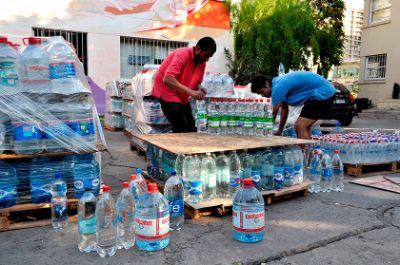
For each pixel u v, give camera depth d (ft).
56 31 36.76
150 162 12.85
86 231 8.16
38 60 9.55
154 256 7.66
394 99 53.36
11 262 7.39
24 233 8.89
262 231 8.50
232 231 9.05
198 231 9.04
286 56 43.68
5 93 9.17
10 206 9.25
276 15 45.03
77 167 9.99
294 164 12.10
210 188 10.48
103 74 39.24
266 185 11.47
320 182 13.12
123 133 29.63
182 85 13.65
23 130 9.29
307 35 45.42
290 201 11.65
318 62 48.03
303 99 14.94
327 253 7.89
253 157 11.17
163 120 19.13
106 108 33.58
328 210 10.72
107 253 7.69
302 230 9.14
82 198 8.44
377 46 58.59
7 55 9.20
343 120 36.45
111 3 38.83
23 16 34.45
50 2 35.60
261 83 14.40
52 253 7.82
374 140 15.66
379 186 13.37
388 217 10.19
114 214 8.45
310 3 61.57
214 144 10.80
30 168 9.64
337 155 13.62
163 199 8.14
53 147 9.70
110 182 13.73
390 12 55.88
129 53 41.68
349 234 8.92
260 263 7.43
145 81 19.51
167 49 44.04
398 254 7.86
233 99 13.34
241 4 46.78
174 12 43.01
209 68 46.44
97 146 10.52
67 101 9.88
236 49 47.26
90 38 38.09
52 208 9.27
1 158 9.15
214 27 46.06
